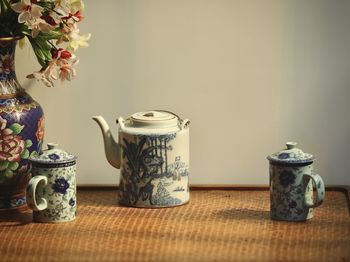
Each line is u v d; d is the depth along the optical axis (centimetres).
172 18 190
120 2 191
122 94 194
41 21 167
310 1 188
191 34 191
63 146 196
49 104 195
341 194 188
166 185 177
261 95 192
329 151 193
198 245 156
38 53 175
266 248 155
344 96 191
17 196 179
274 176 169
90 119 196
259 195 188
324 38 189
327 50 189
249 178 195
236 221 169
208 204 181
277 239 159
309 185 169
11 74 175
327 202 182
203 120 193
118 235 162
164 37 191
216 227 166
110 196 188
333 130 192
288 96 192
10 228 167
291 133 193
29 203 167
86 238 161
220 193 189
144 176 177
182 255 152
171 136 176
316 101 191
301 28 189
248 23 190
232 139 194
